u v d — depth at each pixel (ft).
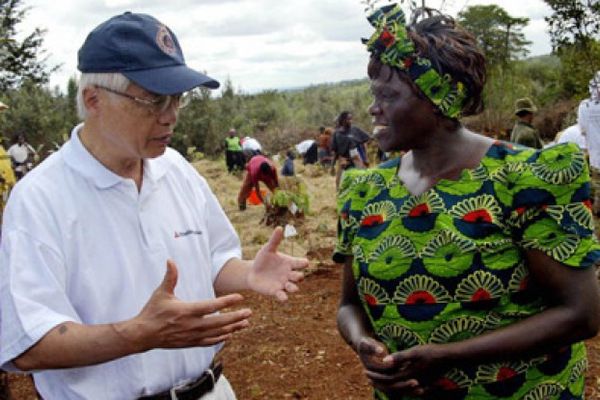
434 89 6.16
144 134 7.09
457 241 6.15
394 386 6.28
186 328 6.46
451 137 6.41
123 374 7.25
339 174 37.81
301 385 14.78
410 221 6.44
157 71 6.91
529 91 79.05
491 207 6.13
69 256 7.00
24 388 15.76
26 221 6.88
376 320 6.76
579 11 22.84
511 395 6.31
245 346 17.04
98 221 7.18
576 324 6.03
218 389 8.09
